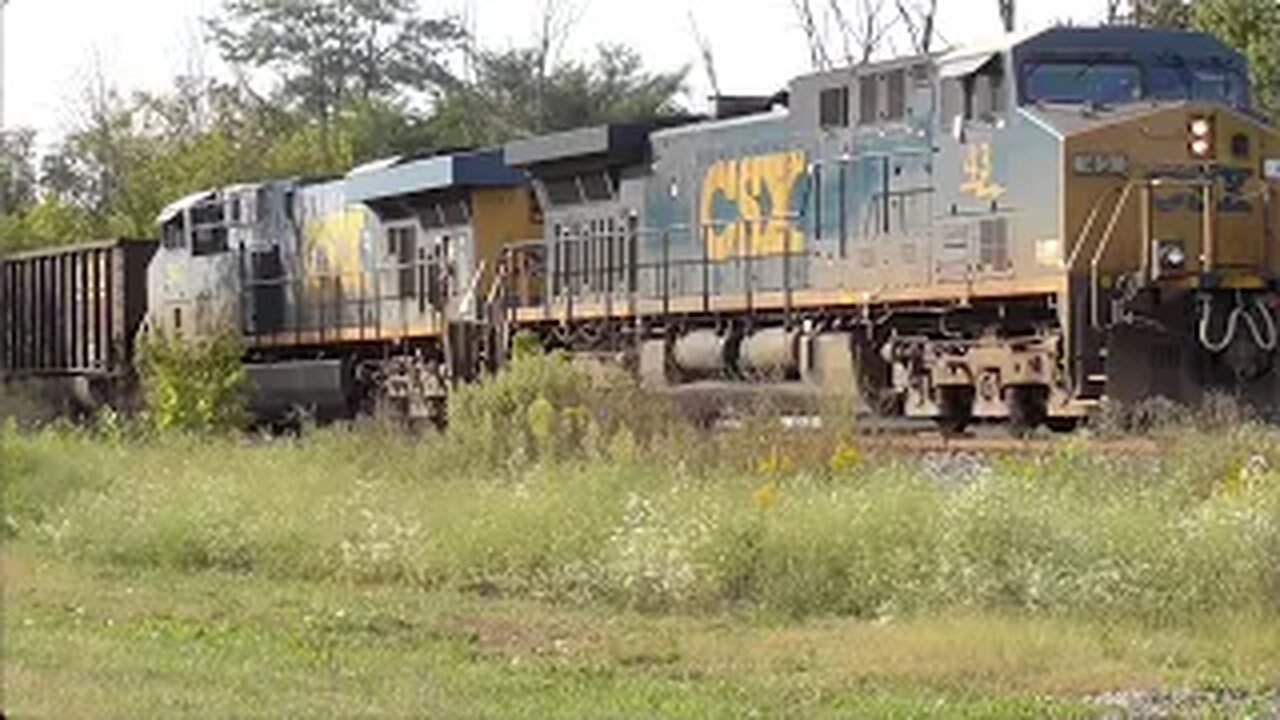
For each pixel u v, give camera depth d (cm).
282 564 2680
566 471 2950
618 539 2450
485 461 3359
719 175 4309
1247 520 2172
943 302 3750
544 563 2514
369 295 5359
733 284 4250
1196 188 3544
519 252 4928
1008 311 3666
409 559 2581
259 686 1753
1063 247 3488
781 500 2538
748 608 2278
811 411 3697
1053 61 3634
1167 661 1894
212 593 2467
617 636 2111
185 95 10806
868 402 3891
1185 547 2155
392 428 3841
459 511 2742
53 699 1669
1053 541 2248
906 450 3141
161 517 2889
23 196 10106
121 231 8762
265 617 2261
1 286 6756
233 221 5897
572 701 1719
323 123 11281
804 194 4072
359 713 1620
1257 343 3556
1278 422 3553
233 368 4731
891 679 1830
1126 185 3512
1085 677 1822
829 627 2139
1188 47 3734
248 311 5797
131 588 2517
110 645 2008
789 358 4066
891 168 3869
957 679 1822
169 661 1895
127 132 10388
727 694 1762
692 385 4103
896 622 2125
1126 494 2500
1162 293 3506
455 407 3597
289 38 13250
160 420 4631
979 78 3675
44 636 2081
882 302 3853
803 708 1691
